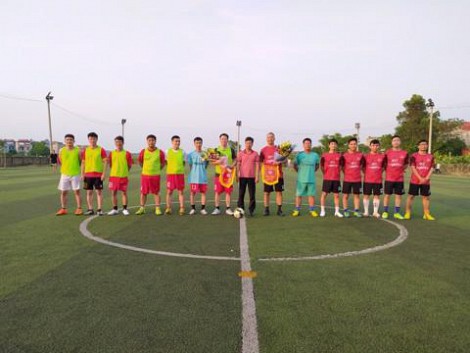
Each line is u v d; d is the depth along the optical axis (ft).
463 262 16.30
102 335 9.46
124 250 17.71
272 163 28.73
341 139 173.99
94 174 27.61
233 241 19.93
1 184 53.01
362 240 20.48
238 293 12.33
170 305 11.32
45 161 148.56
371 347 9.00
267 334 9.57
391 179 28.09
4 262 15.58
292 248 18.52
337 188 28.71
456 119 153.48
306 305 11.39
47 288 12.63
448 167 113.50
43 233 21.27
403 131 152.15
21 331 9.65
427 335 9.63
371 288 12.91
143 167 28.27
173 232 22.06
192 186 29.14
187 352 8.70
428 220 27.32
